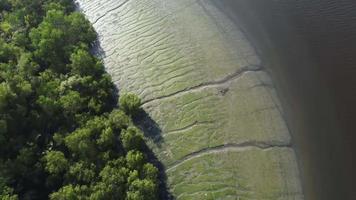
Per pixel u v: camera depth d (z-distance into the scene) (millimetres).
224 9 89562
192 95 77625
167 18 91250
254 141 69375
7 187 62875
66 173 65875
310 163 65375
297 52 79000
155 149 72062
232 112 73688
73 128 72812
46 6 93562
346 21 81125
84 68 80250
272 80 76375
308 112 70875
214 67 80625
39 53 82875
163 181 68000
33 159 67812
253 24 85500
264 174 65438
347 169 63688
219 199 64375
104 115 75000
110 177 63750
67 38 86688
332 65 75500
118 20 94125
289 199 62344
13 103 73500
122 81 82938
